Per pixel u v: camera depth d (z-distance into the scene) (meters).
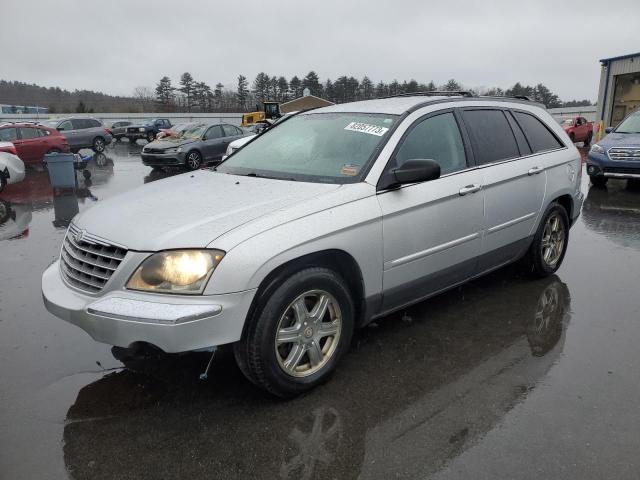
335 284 3.09
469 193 3.86
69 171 12.08
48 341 3.89
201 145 16.38
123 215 3.10
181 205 3.15
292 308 2.97
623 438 2.68
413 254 3.51
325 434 2.76
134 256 2.72
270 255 2.74
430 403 3.03
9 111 56.62
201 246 2.67
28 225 8.16
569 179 4.96
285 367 2.96
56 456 2.62
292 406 3.01
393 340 3.82
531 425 2.80
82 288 2.94
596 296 4.62
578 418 2.85
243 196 3.22
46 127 17.34
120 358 3.62
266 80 89.00
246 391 3.18
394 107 3.91
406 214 3.42
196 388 3.22
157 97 80.19
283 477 2.45
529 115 4.83
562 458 2.54
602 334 3.88
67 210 9.53
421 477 2.44
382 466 2.52
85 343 3.85
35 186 12.89
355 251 3.15
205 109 72.75
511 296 4.64
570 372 3.34
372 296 3.35
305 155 3.77
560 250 5.12
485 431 2.76
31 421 2.90
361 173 3.35
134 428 2.83
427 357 3.56
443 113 3.97
